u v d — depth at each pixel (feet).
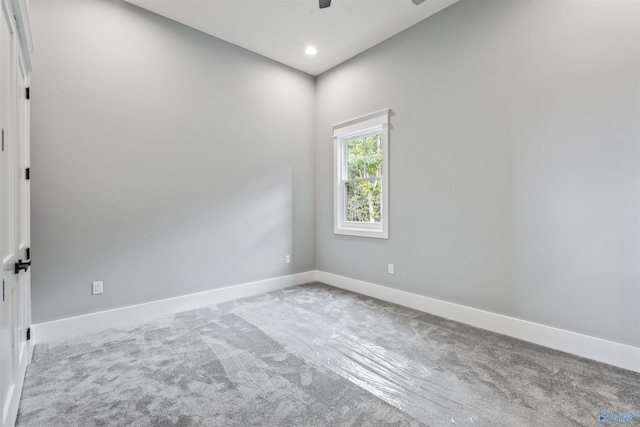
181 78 10.77
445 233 10.04
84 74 8.93
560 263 7.73
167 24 10.45
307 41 11.88
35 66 8.20
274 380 6.33
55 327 8.45
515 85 8.41
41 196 8.29
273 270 13.41
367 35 11.43
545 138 7.91
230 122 12.02
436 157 10.23
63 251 8.63
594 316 7.23
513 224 8.52
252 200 12.68
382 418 5.19
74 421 5.11
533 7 8.05
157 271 10.30
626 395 5.80
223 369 6.76
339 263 13.82
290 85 13.91
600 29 7.06
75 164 8.80
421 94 10.61
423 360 7.14
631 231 6.75
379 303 11.46
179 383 6.22
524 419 5.14
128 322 9.61
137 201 9.89
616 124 6.89
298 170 14.25
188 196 10.97
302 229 14.47
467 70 9.41
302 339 8.31
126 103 9.66
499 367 6.82
